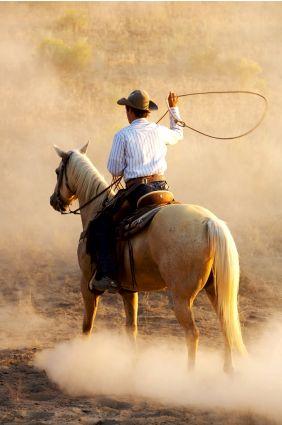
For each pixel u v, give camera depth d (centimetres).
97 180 1558
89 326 1545
